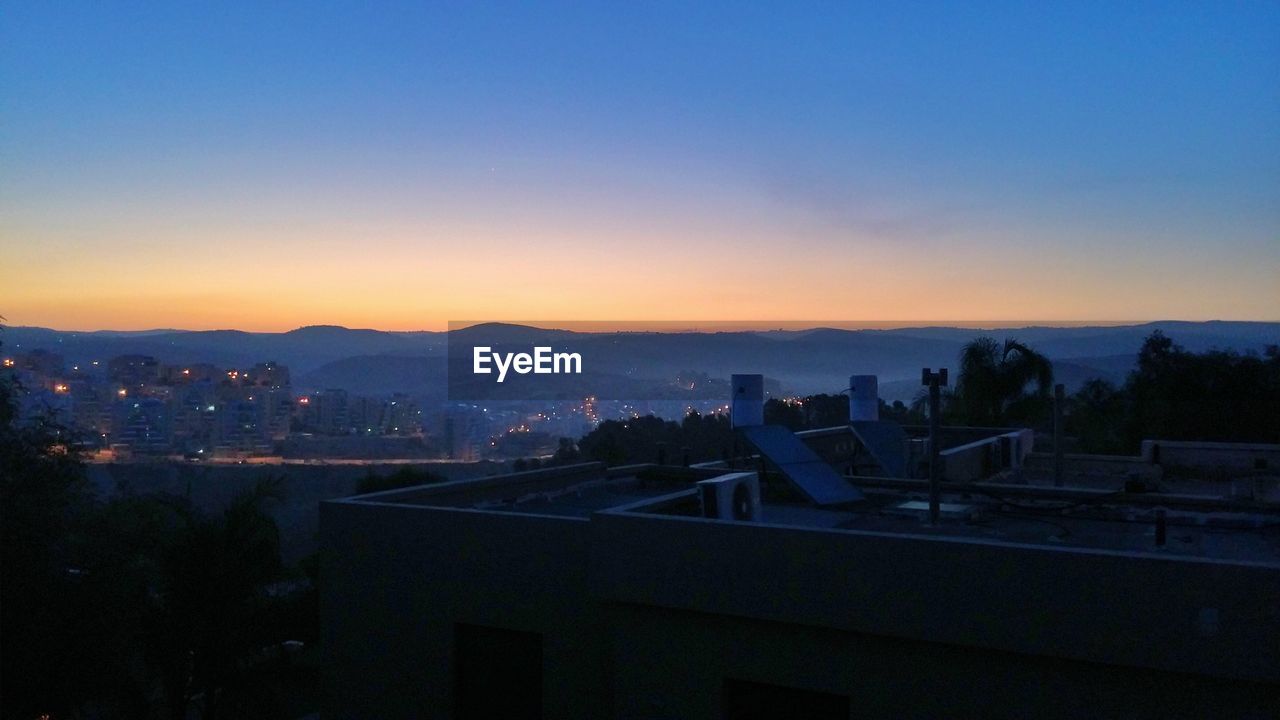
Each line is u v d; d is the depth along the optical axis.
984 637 6.78
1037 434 24.30
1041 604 6.59
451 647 9.75
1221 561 6.10
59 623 11.42
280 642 16.09
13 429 11.97
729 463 14.61
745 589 7.73
